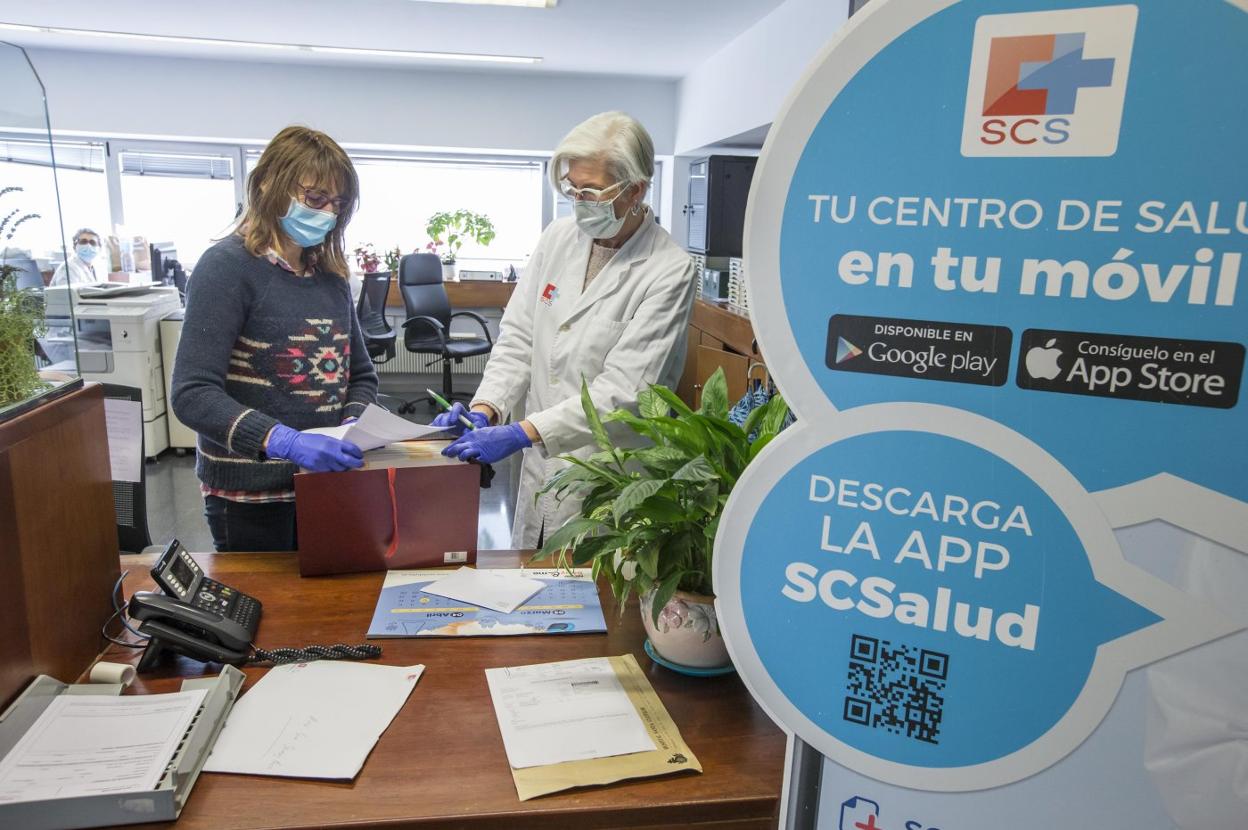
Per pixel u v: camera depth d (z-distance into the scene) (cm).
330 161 154
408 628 128
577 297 190
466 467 148
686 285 180
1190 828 70
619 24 461
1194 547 67
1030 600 72
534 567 154
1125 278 65
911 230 71
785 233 75
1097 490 69
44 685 104
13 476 100
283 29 487
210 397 146
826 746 83
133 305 463
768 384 207
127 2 430
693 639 114
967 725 77
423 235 709
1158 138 62
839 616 80
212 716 101
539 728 103
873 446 76
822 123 72
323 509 142
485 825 89
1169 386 65
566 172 170
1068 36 63
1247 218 61
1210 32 60
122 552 183
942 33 67
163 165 645
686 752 100
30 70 110
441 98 630
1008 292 69
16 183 107
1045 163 66
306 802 90
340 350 169
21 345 109
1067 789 74
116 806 85
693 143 597
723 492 110
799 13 387
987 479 72
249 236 155
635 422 118
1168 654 69
